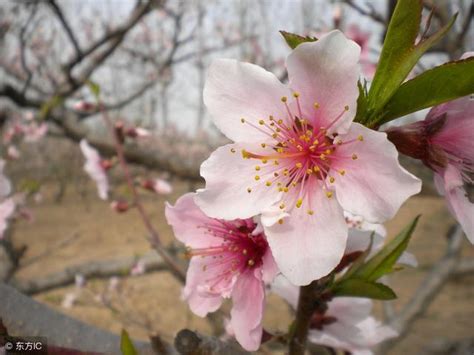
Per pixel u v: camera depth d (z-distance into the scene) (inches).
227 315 7.2
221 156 2.8
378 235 3.2
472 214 2.6
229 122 2.8
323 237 2.5
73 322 2.7
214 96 2.8
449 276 9.6
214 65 2.8
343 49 2.5
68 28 10.8
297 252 2.5
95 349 2.6
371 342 3.8
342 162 2.6
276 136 2.8
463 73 2.2
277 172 2.8
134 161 11.5
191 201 3.1
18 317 2.7
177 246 8.4
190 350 2.3
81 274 11.7
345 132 2.5
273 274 2.7
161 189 8.8
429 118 2.8
